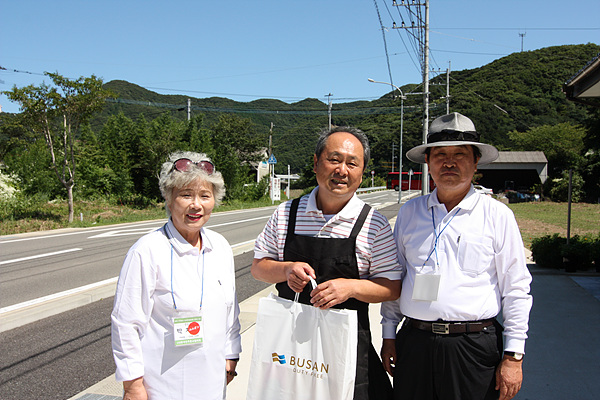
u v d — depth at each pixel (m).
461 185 1.97
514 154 37.25
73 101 14.85
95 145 24.28
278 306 1.85
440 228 1.98
